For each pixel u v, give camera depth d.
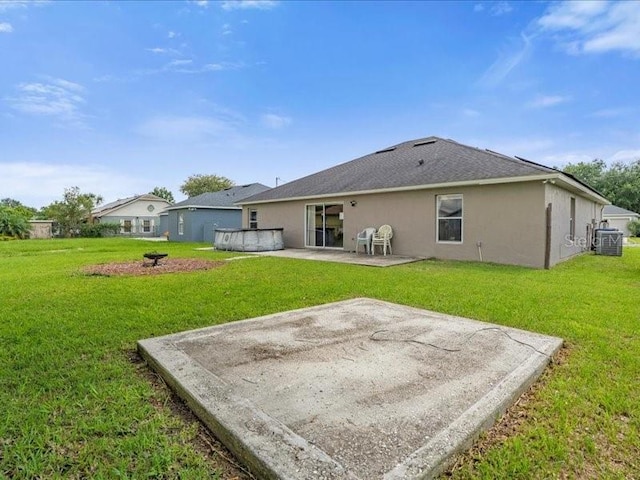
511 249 9.72
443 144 14.40
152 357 3.17
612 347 3.52
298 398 2.46
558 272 8.39
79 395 2.60
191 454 1.99
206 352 3.30
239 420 2.16
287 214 16.19
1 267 9.92
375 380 2.74
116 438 2.12
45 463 1.89
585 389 2.71
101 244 21.36
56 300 5.52
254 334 3.85
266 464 1.78
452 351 3.35
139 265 9.93
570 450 2.03
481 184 10.05
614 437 2.14
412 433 2.05
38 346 3.56
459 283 6.91
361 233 12.77
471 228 10.46
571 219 12.49
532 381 2.83
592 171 42.25
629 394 2.62
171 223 27.47
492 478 1.81
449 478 1.82
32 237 31.73
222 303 5.35
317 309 4.96
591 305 5.14
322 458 1.83
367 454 1.87
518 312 4.78
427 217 11.37
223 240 15.73
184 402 2.55
